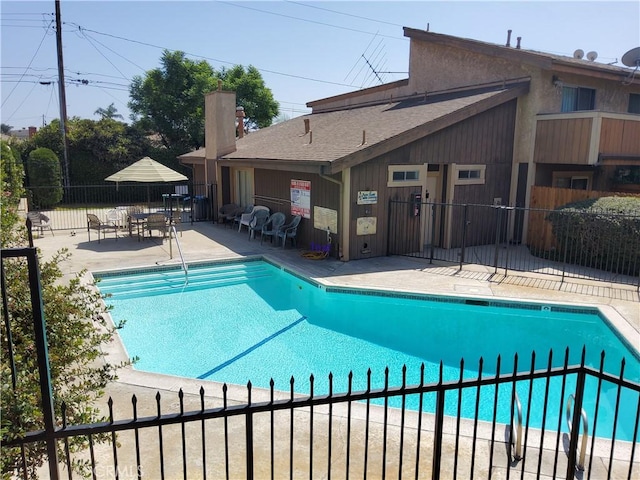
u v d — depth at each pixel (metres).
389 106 16.69
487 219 13.96
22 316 3.26
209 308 9.71
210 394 5.39
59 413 3.10
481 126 13.11
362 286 9.95
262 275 11.96
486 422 4.87
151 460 4.14
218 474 3.95
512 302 9.03
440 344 8.05
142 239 14.87
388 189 12.28
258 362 7.35
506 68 13.82
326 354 7.65
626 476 4.00
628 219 10.39
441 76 15.86
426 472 4.01
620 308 8.52
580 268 11.39
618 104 15.29
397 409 5.12
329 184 12.31
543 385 6.59
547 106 13.32
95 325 7.89
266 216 15.03
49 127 26.91
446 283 10.16
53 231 16.45
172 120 31.00
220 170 18.42
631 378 6.72
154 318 9.12
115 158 26.53
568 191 12.54
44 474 3.73
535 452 4.33
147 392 5.42
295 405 2.79
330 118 18.72
